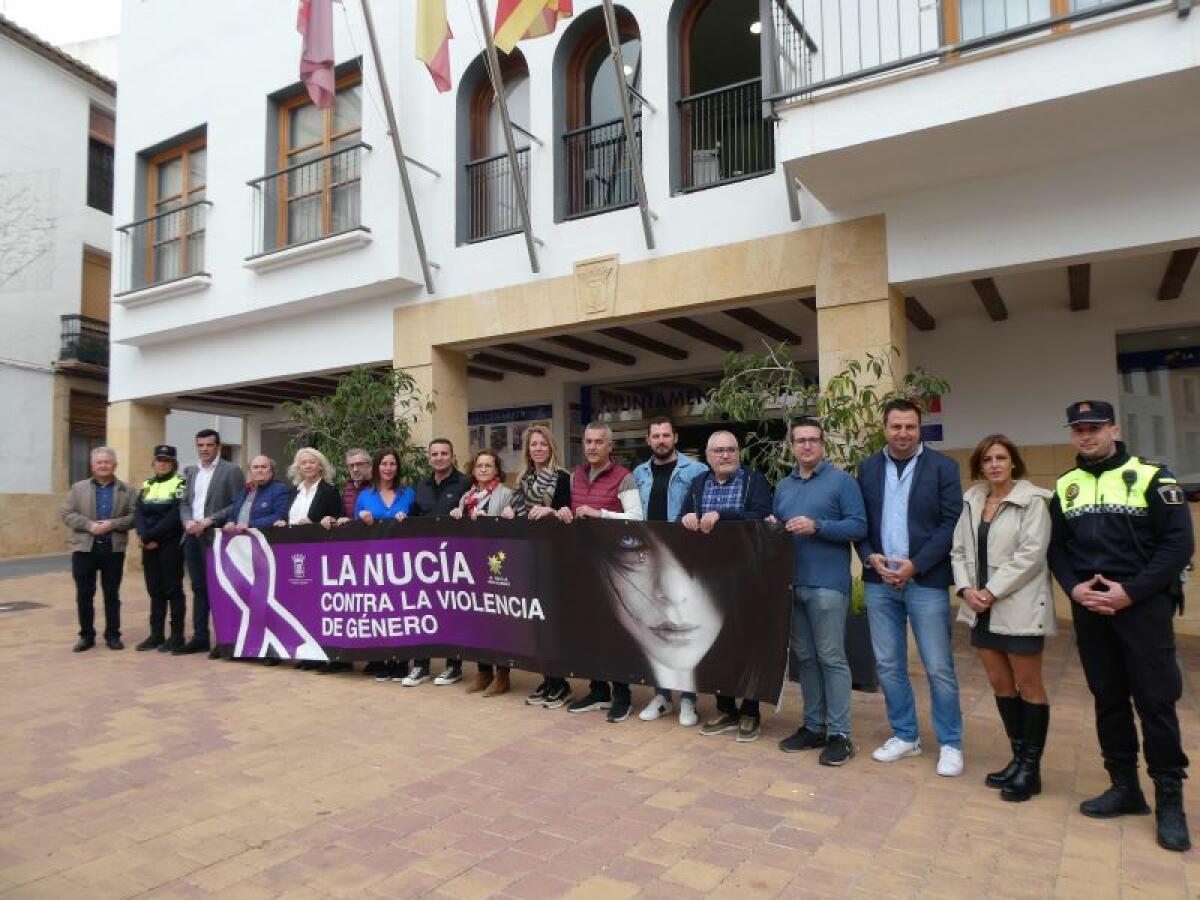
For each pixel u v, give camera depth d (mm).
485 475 5758
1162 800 3236
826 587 4184
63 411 18688
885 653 4152
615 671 4871
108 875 3047
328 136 9508
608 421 11766
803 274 6652
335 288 8930
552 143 8016
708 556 4586
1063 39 4918
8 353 17641
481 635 5457
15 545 17125
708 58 8031
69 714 5145
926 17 5867
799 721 4883
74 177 18844
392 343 8984
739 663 4473
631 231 7500
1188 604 7715
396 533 5812
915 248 6230
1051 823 3402
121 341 11172
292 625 6312
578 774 4020
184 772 4109
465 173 8688
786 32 6223
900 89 5375
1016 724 3764
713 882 2938
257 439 15625
